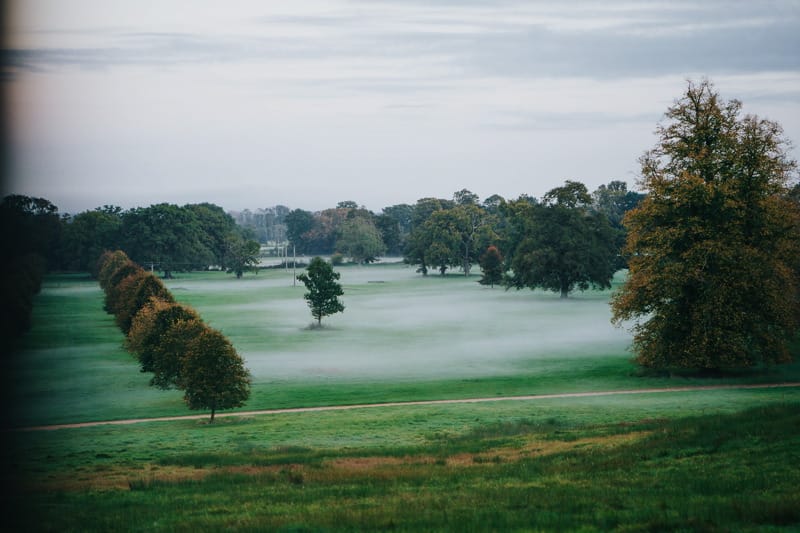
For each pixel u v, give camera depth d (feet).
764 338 169.07
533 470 85.76
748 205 173.37
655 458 85.92
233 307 390.42
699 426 99.66
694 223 170.91
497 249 599.98
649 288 172.24
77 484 90.12
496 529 59.16
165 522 69.56
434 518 63.67
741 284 165.99
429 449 104.68
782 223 171.83
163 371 162.20
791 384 163.94
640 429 107.34
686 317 173.47
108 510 76.38
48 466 102.37
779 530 55.06
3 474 95.96
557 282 415.64
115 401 162.61
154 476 94.48
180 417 145.38
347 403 155.53
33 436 126.72
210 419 140.05
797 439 85.05
